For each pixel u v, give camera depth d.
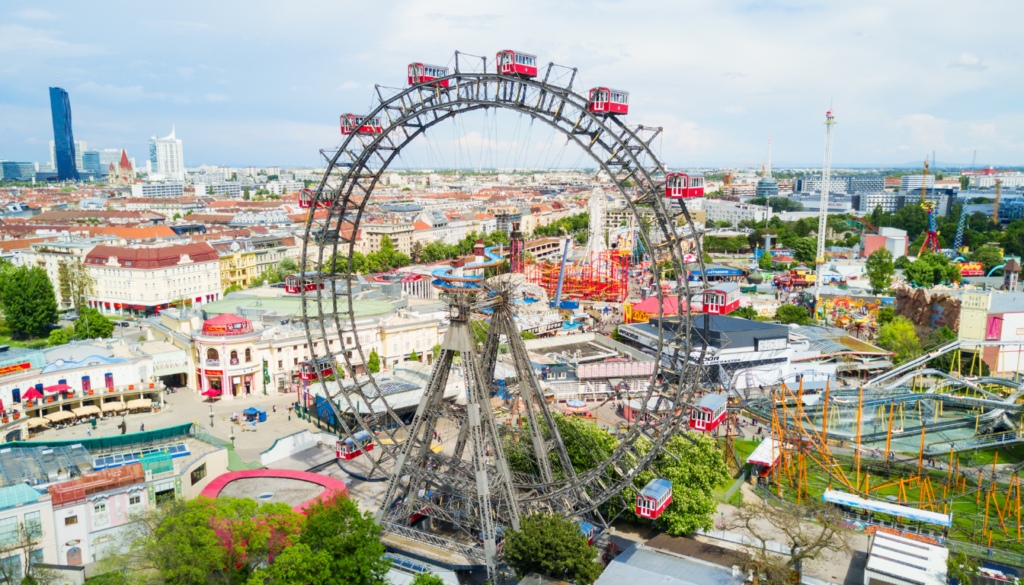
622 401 185.88
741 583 97.50
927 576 99.94
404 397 172.88
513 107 113.19
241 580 90.00
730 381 176.62
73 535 104.44
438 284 112.81
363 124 123.38
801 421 158.25
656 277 106.12
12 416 160.50
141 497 111.44
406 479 126.94
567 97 107.38
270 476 125.38
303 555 86.81
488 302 115.31
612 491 109.75
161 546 86.69
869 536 119.81
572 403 176.75
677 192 102.81
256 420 175.12
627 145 103.50
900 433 153.75
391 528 115.56
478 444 109.00
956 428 161.50
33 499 100.38
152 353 196.88
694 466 119.44
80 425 172.25
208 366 193.25
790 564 102.12
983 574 102.25
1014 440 140.38
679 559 103.94
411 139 126.94
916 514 116.75
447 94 121.69
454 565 105.62
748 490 139.25
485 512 106.62
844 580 107.19
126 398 182.50
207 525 88.88
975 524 123.12
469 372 110.25
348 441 127.69
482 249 120.12
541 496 111.50
